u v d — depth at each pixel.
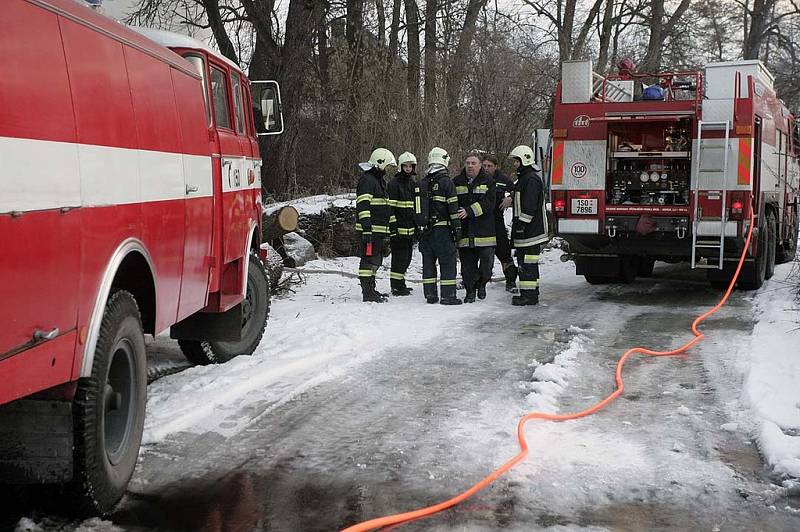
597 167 11.11
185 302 5.52
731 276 11.45
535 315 9.80
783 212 13.67
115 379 4.30
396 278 11.16
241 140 7.11
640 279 13.37
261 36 18.83
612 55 29.03
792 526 3.93
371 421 5.59
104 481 3.97
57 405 3.74
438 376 6.82
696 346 8.01
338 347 7.87
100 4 4.56
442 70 20.27
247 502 4.22
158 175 4.86
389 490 4.38
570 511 4.08
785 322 8.76
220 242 6.31
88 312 3.79
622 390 6.39
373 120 17.75
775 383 6.23
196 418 5.61
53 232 3.42
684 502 4.20
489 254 10.68
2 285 3.02
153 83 4.87
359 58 18.84
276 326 8.85
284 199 17.61
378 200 10.56
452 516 4.02
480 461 4.80
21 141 3.17
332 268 13.25
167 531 3.87
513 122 20.08
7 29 3.13
